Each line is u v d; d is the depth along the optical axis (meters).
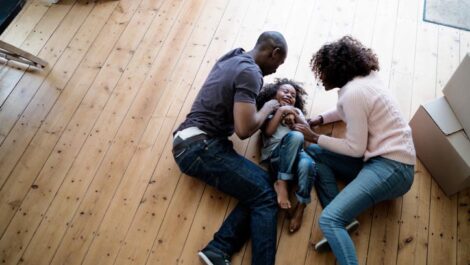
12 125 1.85
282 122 1.64
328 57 1.44
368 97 1.37
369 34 2.07
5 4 1.57
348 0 2.21
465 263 1.47
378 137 1.40
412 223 1.55
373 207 1.59
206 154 1.46
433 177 1.65
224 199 1.63
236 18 2.16
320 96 1.88
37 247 1.54
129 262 1.50
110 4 2.24
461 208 1.59
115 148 1.77
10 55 1.94
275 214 1.45
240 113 1.38
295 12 2.16
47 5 2.24
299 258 1.49
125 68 2.01
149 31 2.13
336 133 1.77
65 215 1.61
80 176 1.70
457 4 2.14
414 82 1.90
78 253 1.53
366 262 1.48
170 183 1.67
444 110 1.54
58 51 2.08
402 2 2.18
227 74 1.43
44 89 1.95
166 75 1.97
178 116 1.85
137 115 1.86
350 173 1.58
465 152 1.45
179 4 2.23
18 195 1.66
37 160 1.75
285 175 1.53
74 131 1.82
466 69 1.41
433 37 2.05
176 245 1.53
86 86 1.95
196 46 2.07
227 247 1.45
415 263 1.47
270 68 1.51
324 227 1.36
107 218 1.60
